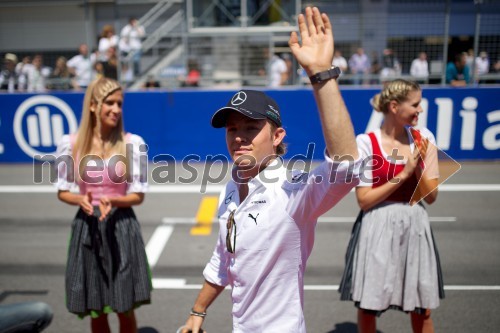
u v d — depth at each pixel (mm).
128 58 10172
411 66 9062
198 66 10414
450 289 3918
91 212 2428
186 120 8656
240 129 1672
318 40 1416
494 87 8148
